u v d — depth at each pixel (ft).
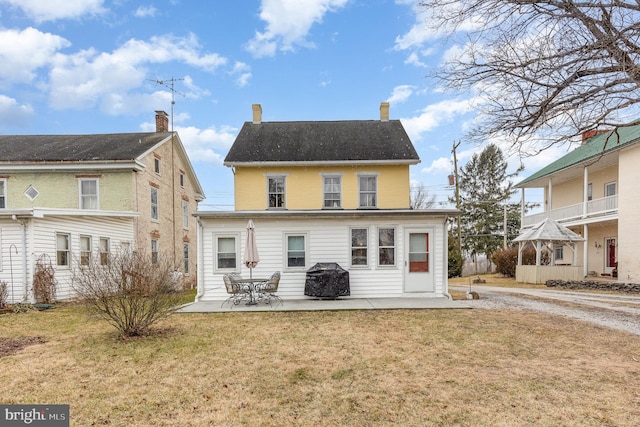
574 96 20.93
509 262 73.87
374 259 39.09
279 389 14.46
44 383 15.17
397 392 14.08
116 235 51.19
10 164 52.01
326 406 12.95
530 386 14.60
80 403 13.30
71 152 56.54
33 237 38.42
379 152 56.54
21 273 37.78
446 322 26.25
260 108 66.85
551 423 11.67
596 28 19.67
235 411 12.62
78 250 44.52
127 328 22.70
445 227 38.99
